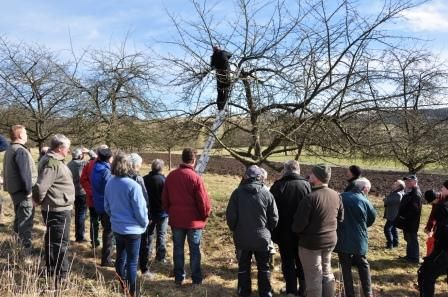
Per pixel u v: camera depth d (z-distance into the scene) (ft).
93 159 24.08
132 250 17.35
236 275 22.80
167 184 20.16
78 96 43.04
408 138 25.05
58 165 17.47
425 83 23.82
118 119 42.52
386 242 30.78
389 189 58.23
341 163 29.55
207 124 25.89
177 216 19.86
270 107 22.85
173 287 19.95
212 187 54.19
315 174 17.94
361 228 19.56
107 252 21.62
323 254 18.12
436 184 61.36
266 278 18.85
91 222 24.62
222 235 29.35
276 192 19.85
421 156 33.76
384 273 25.03
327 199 17.74
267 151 25.26
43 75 44.83
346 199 19.79
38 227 27.73
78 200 25.57
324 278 18.07
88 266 21.44
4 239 22.72
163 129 27.30
